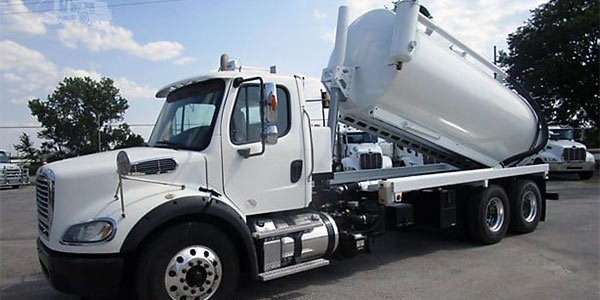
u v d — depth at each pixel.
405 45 6.19
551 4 24.42
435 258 6.32
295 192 4.93
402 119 6.98
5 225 10.60
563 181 18.22
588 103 24.06
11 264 6.67
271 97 4.18
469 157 7.90
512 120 7.94
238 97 4.58
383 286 5.09
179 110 4.89
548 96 24.30
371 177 7.12
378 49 6.62
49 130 64.00
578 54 23.23
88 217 3.79
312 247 4.91
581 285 4.98
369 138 18.56
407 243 7.31
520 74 25.14
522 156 8.41
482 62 7.61
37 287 5.48
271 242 4.58
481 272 5.56
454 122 7.39
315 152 5.23
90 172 3.92
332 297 4.76
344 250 5.32
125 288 3.90
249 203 4.57
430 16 6.96
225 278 4.18
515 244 7.12
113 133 66.88
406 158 18.45
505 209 7.44
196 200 4.02
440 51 6.91
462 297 4.66
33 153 62.38
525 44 24.23
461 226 7.18
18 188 25.81
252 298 4.78
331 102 6.61
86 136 65.62
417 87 6.68
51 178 3.90
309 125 5.13
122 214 3.74
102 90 67.25
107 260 3.63
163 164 4.14
